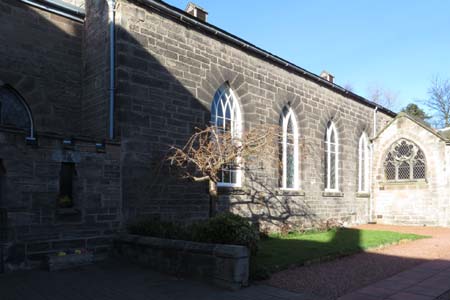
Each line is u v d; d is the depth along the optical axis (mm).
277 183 16969
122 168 11344
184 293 7543
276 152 16938
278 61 17375
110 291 7609
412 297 7453
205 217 13492
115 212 10906
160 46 12805
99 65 12711
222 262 7992
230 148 11820
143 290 7707
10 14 12297
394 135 23859
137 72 12070
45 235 9445
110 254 10648
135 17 12227
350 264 10500
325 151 20812
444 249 13250
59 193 9859
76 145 10188
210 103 14297
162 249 9242
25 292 7434
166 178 12430
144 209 11742
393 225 22703
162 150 12445
